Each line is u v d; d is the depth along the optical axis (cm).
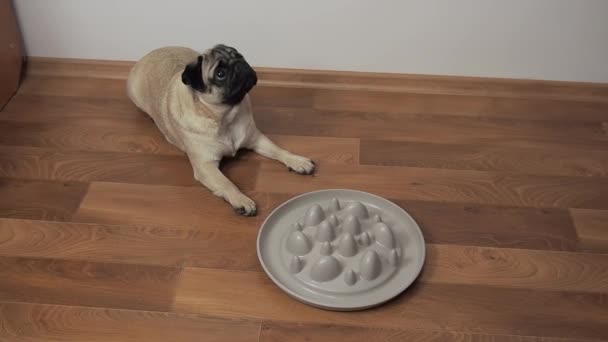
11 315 144
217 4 221
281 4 219
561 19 215
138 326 142
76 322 142
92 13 228
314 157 199
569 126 216
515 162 197
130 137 210
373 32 225
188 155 190
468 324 141
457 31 222
